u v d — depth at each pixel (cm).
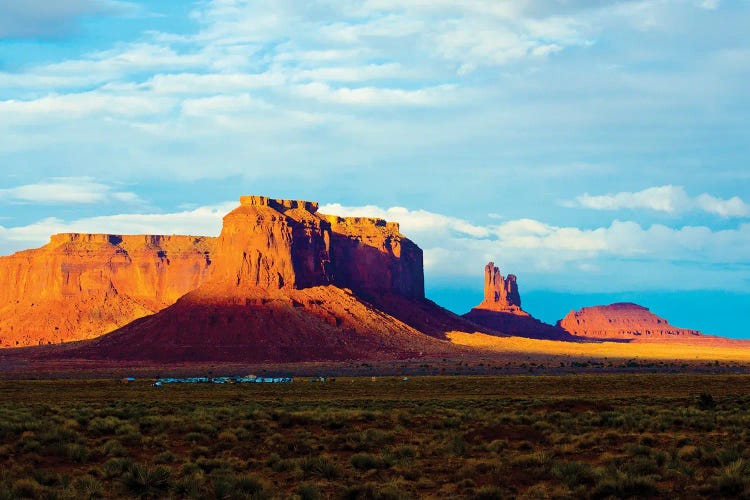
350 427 7681
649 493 4828
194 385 18650
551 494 4941
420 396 13662
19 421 7675
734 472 4988
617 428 7338
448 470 5675
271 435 7181
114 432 7344
